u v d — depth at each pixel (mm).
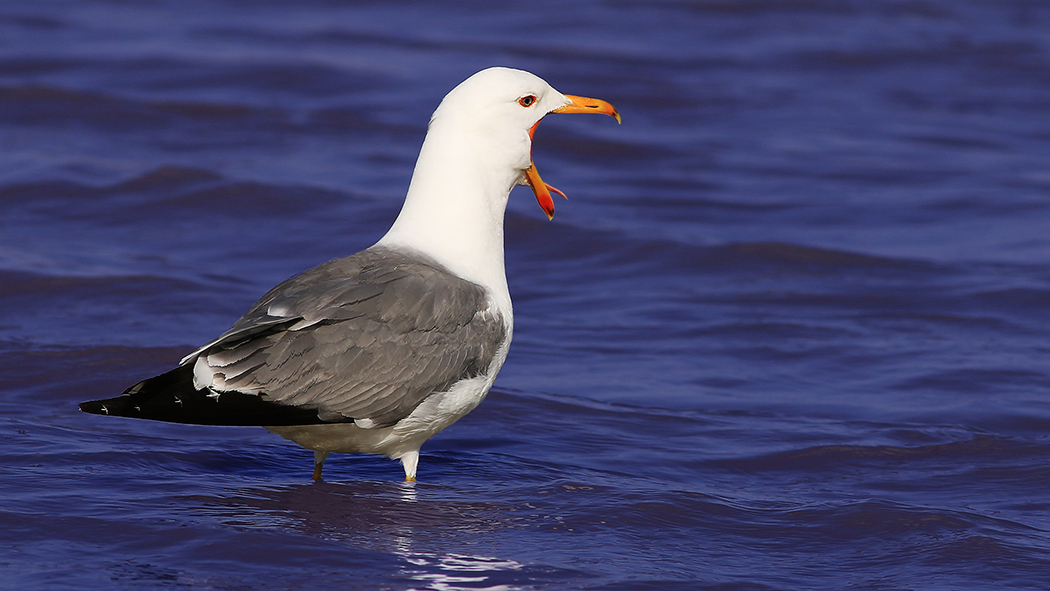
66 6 33750
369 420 9719
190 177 20578
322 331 9523
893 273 17688
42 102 24547
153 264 16984
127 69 27547
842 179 22812
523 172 11070
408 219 10703
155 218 19141
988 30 35375
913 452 11617
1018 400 12945
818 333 15219
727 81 29797
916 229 20000
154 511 9484
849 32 34594
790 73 30906
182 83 26891
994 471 11148
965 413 12578
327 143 23812
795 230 19906
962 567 8953
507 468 11023
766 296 16688
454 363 9961
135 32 31094
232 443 11516
